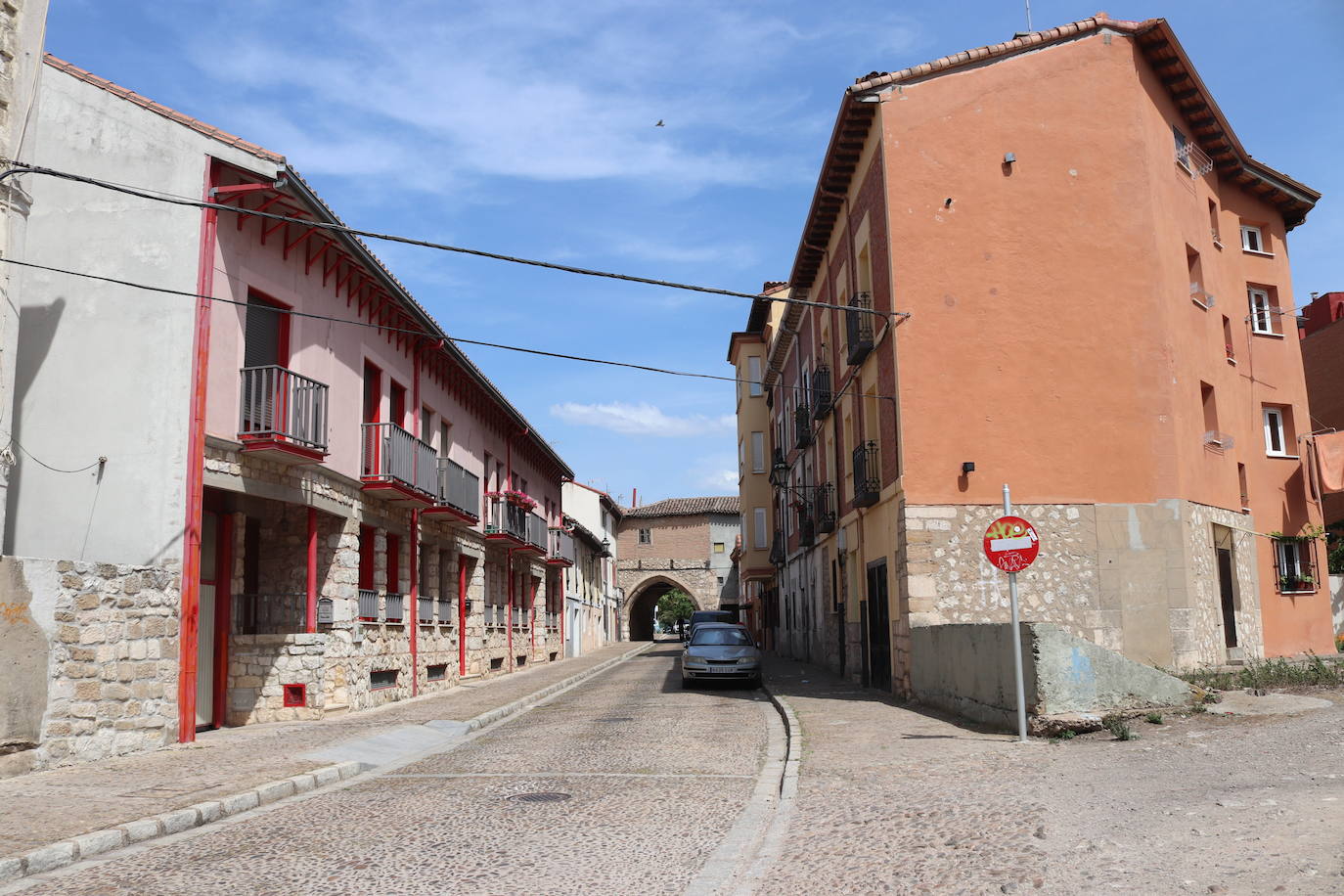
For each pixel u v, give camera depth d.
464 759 11.55
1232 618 17.77
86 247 13.34
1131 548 15.91
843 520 22.02
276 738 13.05
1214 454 18.02
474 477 24.36
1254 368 20.94
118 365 13.08
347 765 10.58
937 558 15.84
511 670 29.05
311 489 15.78
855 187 19.42
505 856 6.57
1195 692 11.65
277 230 15.15
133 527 12.74
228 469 13.70
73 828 7.21
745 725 14.46
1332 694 11.82
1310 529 21.00
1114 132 16.81
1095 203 16.64
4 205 10.81
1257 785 7.02
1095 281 16.48
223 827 7.81
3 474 10.62
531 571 33.22
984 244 16.52
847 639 22.14
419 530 20.89
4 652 10.08
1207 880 4.91
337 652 16.47
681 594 100.00
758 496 42.91
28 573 10.46
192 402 12.97
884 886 5.40
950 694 13.73
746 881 5.77
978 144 16.73
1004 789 7.77
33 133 11.24
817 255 23.92
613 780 9.66
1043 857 5.63
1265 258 22.05
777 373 35.81
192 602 12.63
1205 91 18.34
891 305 16.42
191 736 12.42
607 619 59.53
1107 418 16.20
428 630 21.61
